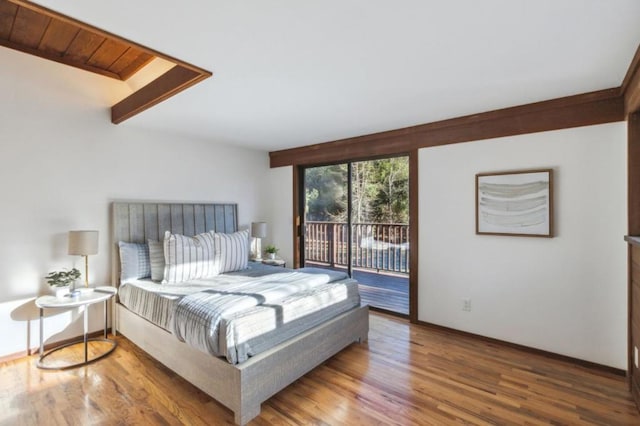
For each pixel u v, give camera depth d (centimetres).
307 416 199
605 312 250
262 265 401
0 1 213
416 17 149
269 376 206
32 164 278
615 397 217
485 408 206
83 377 242
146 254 329
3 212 264
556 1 137
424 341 309
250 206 466
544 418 196
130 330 292
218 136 393
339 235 442
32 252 278
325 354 255
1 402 211
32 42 266
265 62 196
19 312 272
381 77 218
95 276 315
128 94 332
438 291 336
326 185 453
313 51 182
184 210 379
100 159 319
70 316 302
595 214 252
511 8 142
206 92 244
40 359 264
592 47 177
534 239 279
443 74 214
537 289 279
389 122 331
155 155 361
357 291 311
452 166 323
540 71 209
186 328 218
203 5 139
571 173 261
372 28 158
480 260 308
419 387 231
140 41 171
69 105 298
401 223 401
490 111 293
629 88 219
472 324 314
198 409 205
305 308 248
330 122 331
